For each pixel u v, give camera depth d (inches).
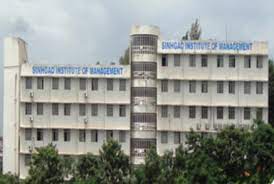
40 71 3139.8
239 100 3090.6
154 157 2439.7
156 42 3166.8
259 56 3097.9
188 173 2378.2
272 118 3587.6
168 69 3090.6
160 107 3115.2
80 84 3137.3
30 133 3169.3
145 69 3137.3
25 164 3159.5
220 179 2341.3
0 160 4195.4
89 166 2498.8
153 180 2405.3
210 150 2423.7
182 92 3097.9
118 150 2479.1
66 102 3132.4
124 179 2438.5
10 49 3196.4
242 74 3085.6
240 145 2412.6
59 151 3137.3
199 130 3070.9
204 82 3107.8
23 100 3147.1
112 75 3107.8
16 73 3186.5
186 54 3090.6
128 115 3117.6
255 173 2329.0
